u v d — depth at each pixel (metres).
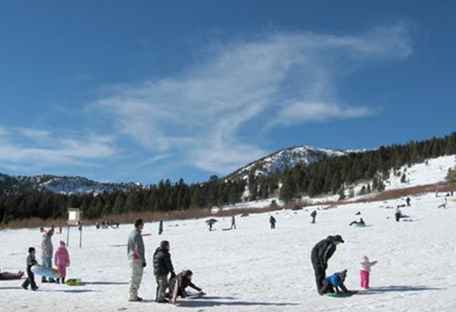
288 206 99.50
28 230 89.69
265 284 20.47
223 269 25.92
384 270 23.08
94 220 104.69
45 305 16.27
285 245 36.75
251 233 50.44
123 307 15.76
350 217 65.56
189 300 16.98
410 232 40.91
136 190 155.62
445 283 19.28
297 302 16.47
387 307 15.09
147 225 82.00
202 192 161.38
